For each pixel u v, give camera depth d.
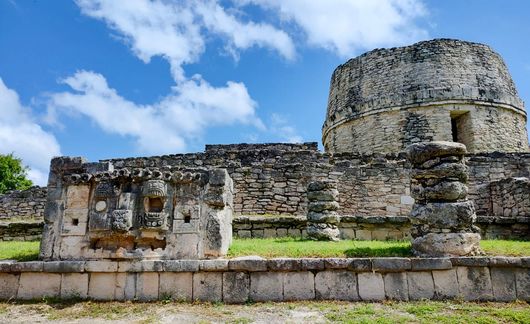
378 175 14.43
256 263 6.57
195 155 16.08
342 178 14.31
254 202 13.98
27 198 15.88
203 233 7.03
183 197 7.21
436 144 7.44
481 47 20.31
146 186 7.17
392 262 6.48
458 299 6.28
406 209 14.11
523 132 20.50
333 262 6.52
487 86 19.55
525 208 12.18
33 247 9.14
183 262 6.67
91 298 6.68
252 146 18.80
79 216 7.18
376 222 11.43
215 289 6.56
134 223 7.05
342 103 21.92
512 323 5.32
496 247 7.73
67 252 7.04
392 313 5.74
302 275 6.55
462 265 6.48
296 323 5.39
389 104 19.67
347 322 5.35
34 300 6.68
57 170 7.49
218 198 7.18
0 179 31.52
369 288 6.43
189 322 5.54
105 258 6.90
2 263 6.88
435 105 19.02
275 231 11.74
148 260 6.79
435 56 19.70
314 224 10.33
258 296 6.48
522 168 15.25
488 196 14.58
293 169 14.26
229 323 5.46
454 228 6.97
